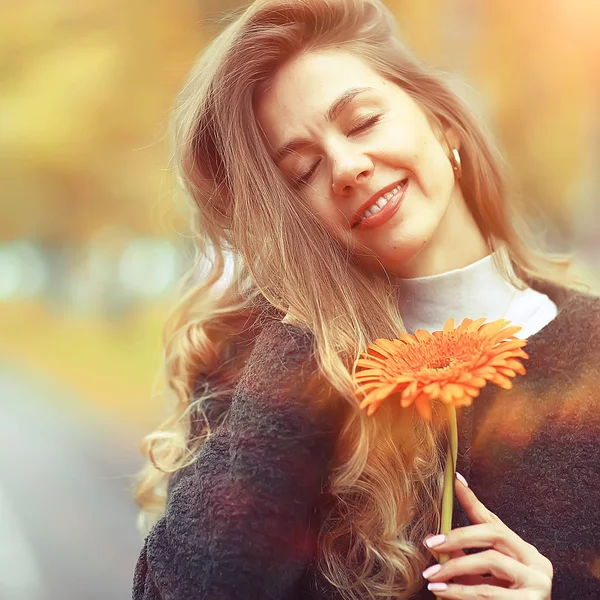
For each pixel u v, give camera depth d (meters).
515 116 4.37
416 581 1.39
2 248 25.98
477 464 1.43
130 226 10.77
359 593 1.39
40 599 3.09
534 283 1.56
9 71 6.80
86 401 8.41
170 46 5.31
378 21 1.52
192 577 1.34
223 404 1.54
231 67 1.48
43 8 6.32
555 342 1.46
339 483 1.38
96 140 7.44
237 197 1.48
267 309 1.50
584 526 1.40
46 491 4.89
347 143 1.45
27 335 16.19
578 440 1.43
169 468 1.55
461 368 1.27
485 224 1.57
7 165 9.26
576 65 4.27
